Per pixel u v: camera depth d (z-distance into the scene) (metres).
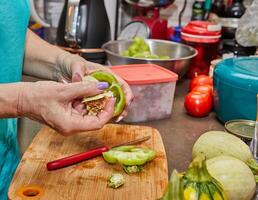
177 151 0.68
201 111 0.82
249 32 0.90
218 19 1.12
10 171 0.70
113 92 0.62
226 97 0.75
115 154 0.59
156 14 1.16
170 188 0.39
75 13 0.99
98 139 0.68
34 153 0.62
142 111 0.79
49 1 1.19
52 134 0.68
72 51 1.03
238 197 0.47
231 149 0.55
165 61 0.92
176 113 0.85
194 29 1.04
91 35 1.02
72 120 0.53
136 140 0.67
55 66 0.73
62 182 0.55
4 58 0.66
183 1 1.23
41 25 1.13
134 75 0.80
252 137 0.62
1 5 0.64
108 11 1.08
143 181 0.56
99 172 0.58
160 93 0.79
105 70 0.67
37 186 0.54
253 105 0.71
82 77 0.64
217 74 0.77
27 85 0.53
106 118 0.56
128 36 1.17
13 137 0.72
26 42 0.75
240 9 1.10
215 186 0.42
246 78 0.70
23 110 0.53
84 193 0.53
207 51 1.05
